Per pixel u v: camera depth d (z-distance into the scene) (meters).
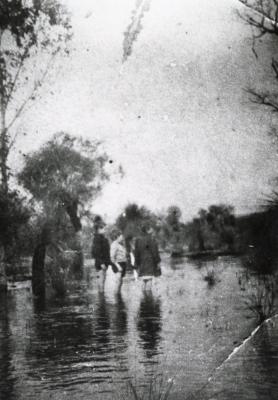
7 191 12.27
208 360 5.71
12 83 12.54
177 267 14.05
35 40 12.60
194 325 7.46
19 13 12.20
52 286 11.50
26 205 12.33
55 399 4.77
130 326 7.68
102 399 4.71
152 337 6.93
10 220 12.02
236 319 7.59
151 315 8.42
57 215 12.53
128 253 13.86
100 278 11.56
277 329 6.98
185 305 8.98
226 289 9.96
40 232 12.22
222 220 13.66
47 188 12.64
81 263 12.72
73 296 10.80
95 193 13.27
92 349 6.42
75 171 12.73
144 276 11.70
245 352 5.95
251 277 10.73
